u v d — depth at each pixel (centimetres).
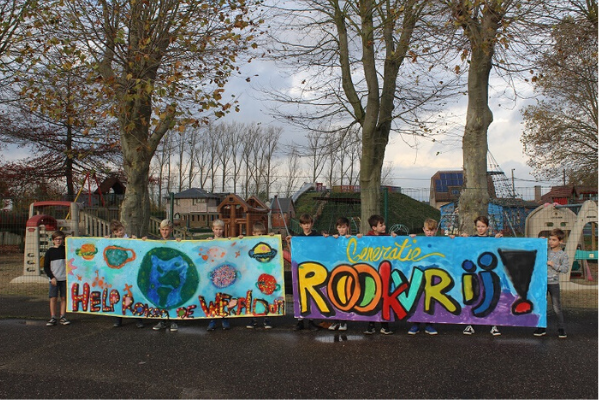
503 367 509
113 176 2819
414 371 498
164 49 993
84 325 717
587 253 1082
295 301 682
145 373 501
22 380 484
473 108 945
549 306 819
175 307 697
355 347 587
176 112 915
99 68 992
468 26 913
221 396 440
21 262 1688
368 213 1145
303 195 3144
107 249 725
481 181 943
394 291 660
